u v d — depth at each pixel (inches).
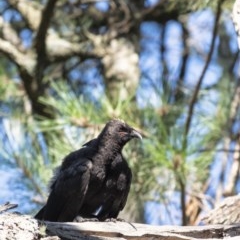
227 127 504.1
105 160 415.2
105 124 451.2
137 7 708.0
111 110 482.0
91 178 409.1
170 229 325.7
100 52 685.3
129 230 321.1
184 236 319.9
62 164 427.2
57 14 705.0
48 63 687.1
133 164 464.8
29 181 482.9
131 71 661.3
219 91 553.0
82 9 717.9
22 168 483.5
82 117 480.1
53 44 689.6
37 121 546.3
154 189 468.8
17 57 633.6
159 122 458.9
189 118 472.1
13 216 301.9
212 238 325.1
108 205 414.9
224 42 695.7
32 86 623.8
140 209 483.8
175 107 494.9
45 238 295.3
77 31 709.9
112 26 698.8
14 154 484.4
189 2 577.6
